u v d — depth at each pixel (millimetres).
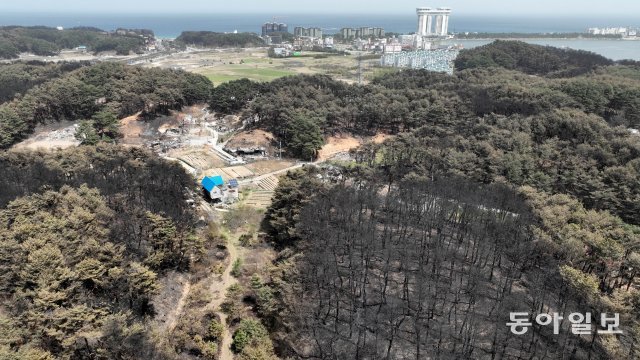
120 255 73000
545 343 67688
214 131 187375
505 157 120938
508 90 175125
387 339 69688
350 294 78000
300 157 161750
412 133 149000
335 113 168875
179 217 93062
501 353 65500
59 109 190750
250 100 198250
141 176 107812
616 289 75688
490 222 90312
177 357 64812
